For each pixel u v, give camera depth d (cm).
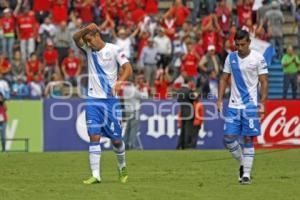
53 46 7350
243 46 3472
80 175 3950
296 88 7206
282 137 6188
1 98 6056
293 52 7275
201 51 7331
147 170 4216
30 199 3052
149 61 7256
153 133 6234
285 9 8388
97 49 3506
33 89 6950
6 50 7494
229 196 3122
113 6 7906
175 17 7719
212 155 5194
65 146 6244
